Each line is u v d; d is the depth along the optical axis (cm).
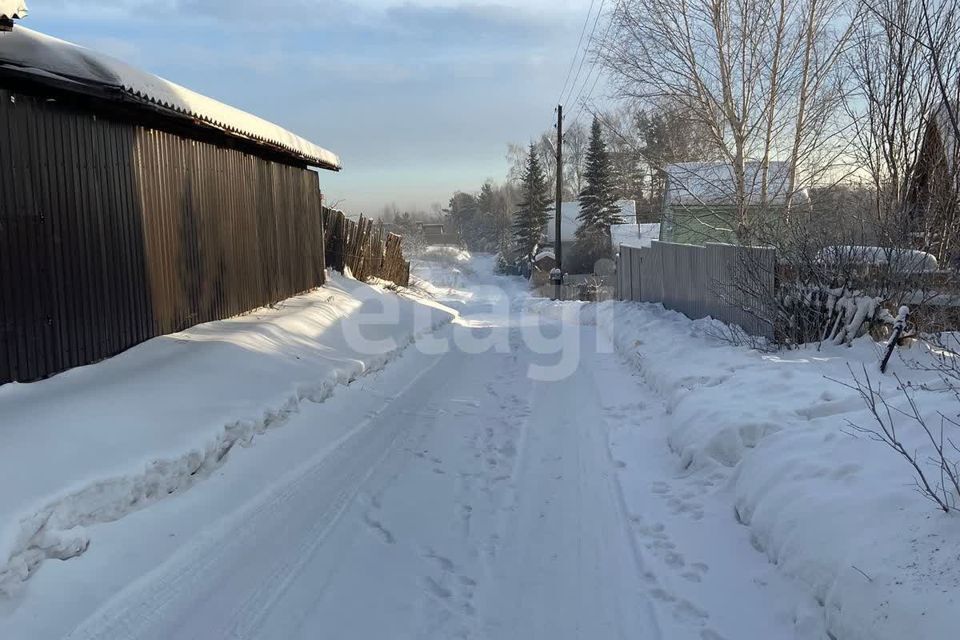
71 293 594
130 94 586
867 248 866
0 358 512
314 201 1408
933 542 326
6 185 520
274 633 370
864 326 853
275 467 591
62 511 391
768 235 1014
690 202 1759
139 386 582
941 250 960
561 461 669
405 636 373
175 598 392
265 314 1029
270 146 1024
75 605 361
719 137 1602
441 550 477
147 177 732
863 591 324
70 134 598
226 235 948
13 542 351
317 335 1022
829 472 442
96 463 439
